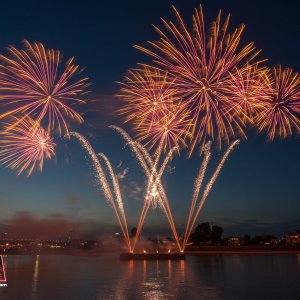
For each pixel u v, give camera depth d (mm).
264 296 21172
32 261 67062
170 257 63188
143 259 63344
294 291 23094
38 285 26859
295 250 100938
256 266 45094
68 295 21828
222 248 104062
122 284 27094
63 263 57750
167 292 22781
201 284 26828
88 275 34688
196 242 136500
